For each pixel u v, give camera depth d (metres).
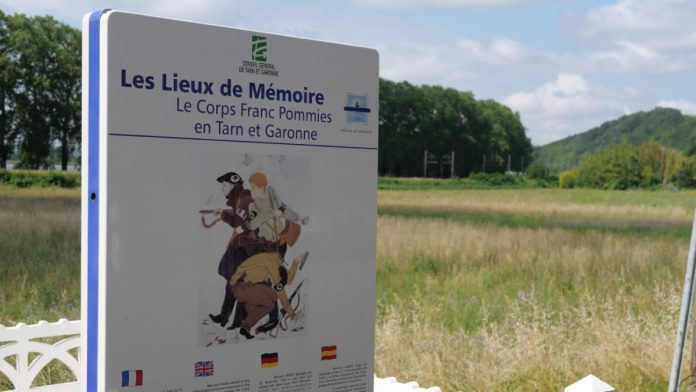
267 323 4.11
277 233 4.12
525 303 11.48
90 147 3.62
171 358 3.75
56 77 41.62
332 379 4.42
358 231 4.50
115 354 3.57
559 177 63.66
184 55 3.73
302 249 4.24
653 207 39.00
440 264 17.12
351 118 4.43
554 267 16.25
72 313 10.91
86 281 3.66
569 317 10.44
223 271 3.91
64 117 41.66
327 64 4.31
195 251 3.80
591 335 9.02
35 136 40.50
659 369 7.66
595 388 4.29
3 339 4.98
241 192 3.97
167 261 3.71
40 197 29.36
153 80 3.64
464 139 83.50
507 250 18.62
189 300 3.80
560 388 7.49
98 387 3.59
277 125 4.10
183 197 3.75
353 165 4.45
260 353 4.09
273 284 4.12
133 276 3.61
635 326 8.56
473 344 8.66
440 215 32.94
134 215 3.60
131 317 3.61
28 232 17.84
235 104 3.93
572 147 124.56
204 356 3.87
